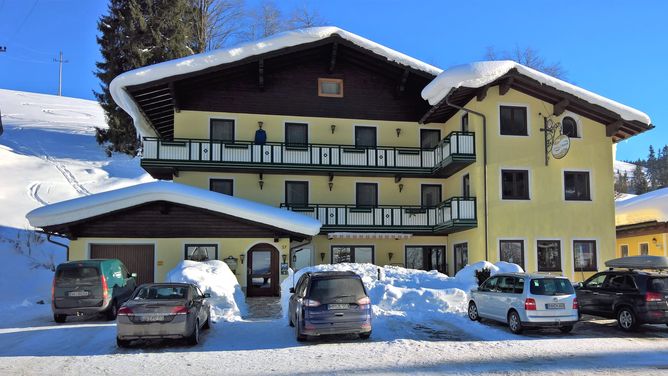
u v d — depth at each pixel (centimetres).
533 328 1409
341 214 2725
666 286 1398
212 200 2166
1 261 2475
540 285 1341
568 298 1338
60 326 1479
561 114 2588
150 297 1224
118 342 1173
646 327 1498
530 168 2550
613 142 2897
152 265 2172
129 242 2164
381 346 1169
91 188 3862
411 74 2881
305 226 2217
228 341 1254
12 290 2223
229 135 2773
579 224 2553
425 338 1282
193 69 2506
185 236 2189
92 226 2142
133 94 2570
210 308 1500
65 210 2055
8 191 3562
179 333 1153
